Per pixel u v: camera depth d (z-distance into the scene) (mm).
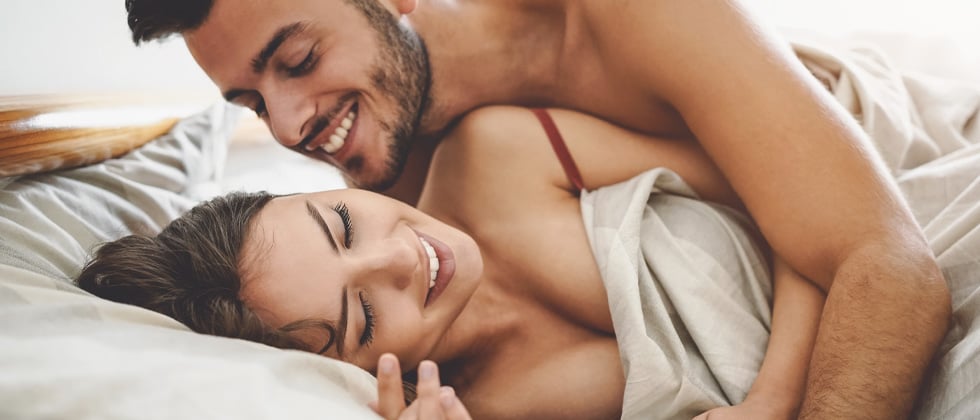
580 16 1248
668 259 1030
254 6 1100
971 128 1364
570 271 1070
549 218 1121
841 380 824
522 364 1091
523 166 1167
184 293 881
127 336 722
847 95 1322
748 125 1000
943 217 1045
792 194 954
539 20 1311
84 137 1317
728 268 1036
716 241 1055
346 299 877
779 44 1072
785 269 1031
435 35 1285
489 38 1312
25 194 1144
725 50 1041
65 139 1261
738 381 934
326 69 1164
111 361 650
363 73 1188
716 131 1041
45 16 1871
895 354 826
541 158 1172
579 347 1076
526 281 1118
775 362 927
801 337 938
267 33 1116
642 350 924
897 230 908
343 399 709
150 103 1680
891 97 1347
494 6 1329
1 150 1118
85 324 738
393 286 927
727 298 996
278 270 884
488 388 1089
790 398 888
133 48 2111
